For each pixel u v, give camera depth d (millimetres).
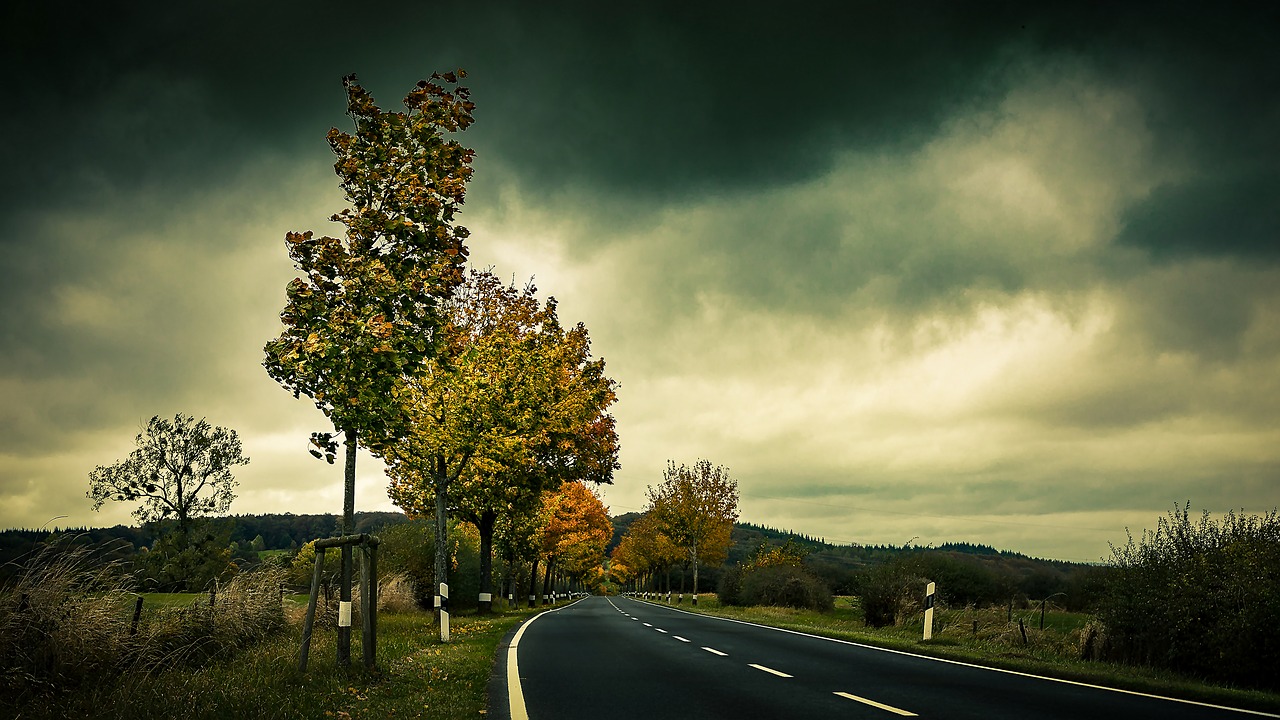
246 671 9945
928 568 29625
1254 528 13562
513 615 33438
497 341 27094
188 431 49125
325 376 9500
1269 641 11883
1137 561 14891
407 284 9516
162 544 46594
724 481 55750
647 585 117250
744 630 22203
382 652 13148
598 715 7719
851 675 11070
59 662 8688
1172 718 7586
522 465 31188
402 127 9945
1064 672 11359
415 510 33031
